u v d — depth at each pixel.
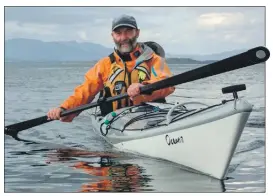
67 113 7.58
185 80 6.49
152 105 7.28
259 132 7.63
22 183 5.91
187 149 6.14
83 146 7.24
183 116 6.33
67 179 6.01
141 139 6.64
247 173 6.16
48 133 7.90
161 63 7.59
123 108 7.54
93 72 7.75
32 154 6.94
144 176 6.01
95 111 8.19
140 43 7.68
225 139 5.83
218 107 5.92
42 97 9.26
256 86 9.55
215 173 5.96
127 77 7.60
